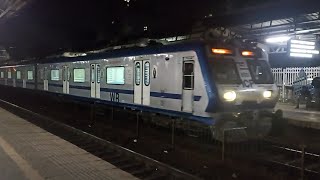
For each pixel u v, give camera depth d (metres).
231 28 17.22
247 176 7.80
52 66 21.67
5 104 21.78
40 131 11.06
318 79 20.20
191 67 10.70
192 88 10.66
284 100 23.03
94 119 16.47
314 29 16.58
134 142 11.48
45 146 8.83
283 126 12.70
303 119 14.66
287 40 19.09
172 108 11.56
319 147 9.91
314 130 12.38
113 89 15.06
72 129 12.38
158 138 11.87
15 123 12.71
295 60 23.48
